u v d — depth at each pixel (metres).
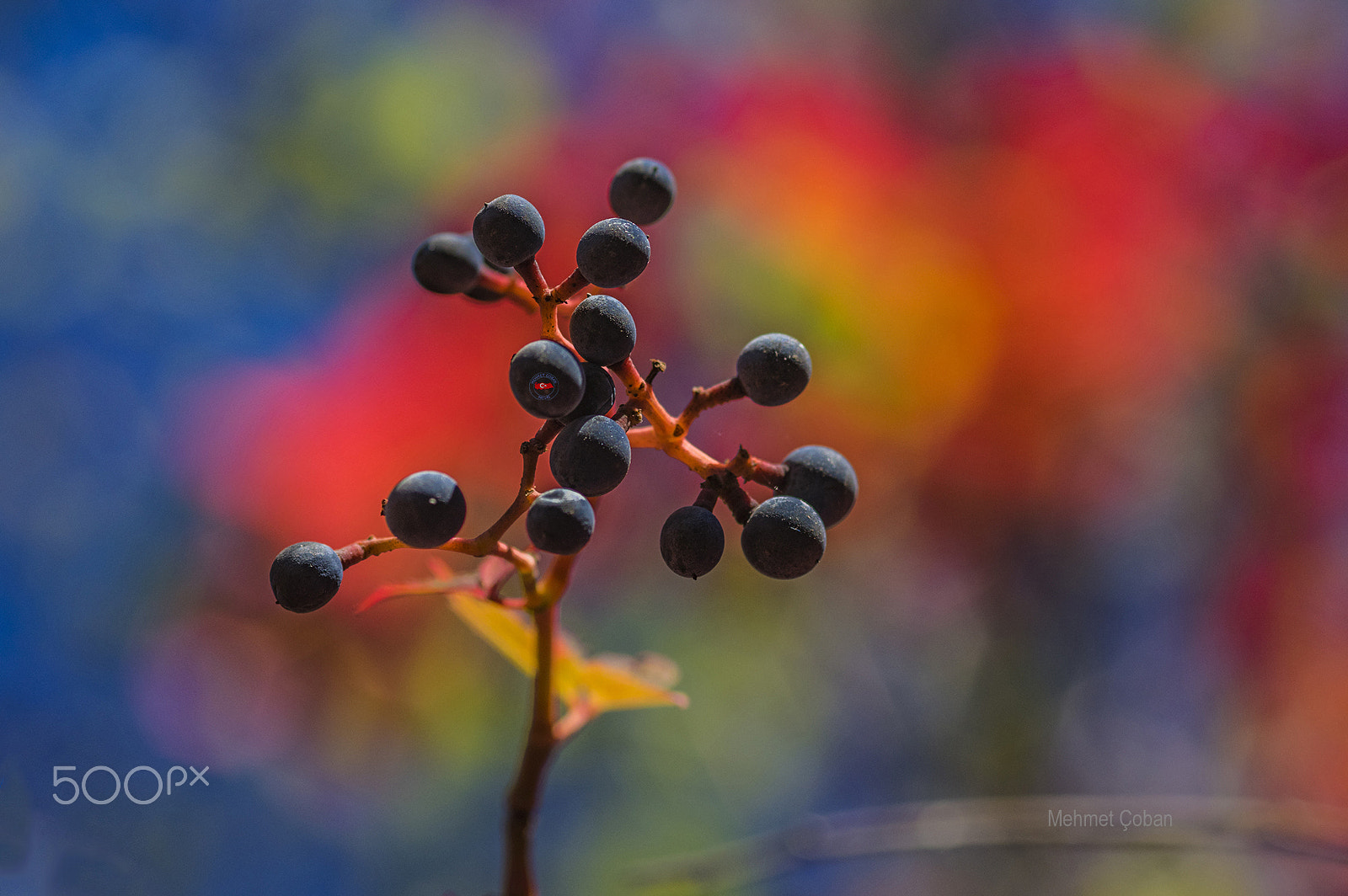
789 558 0.35
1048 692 1.12
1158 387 1.09
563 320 0.38
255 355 1.12
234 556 1.05
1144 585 1.14
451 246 0.37
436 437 1.00
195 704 1.05
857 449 1.01
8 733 1.02
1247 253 1.10
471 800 1.13
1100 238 1.07
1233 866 0.95
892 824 0.44
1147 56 1.15
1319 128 1.11
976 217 1.07
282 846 1.06
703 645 1.13
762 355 0.35
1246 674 1.10
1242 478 1.11
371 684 1.08
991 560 1.11
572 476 0.35
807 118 1.06
